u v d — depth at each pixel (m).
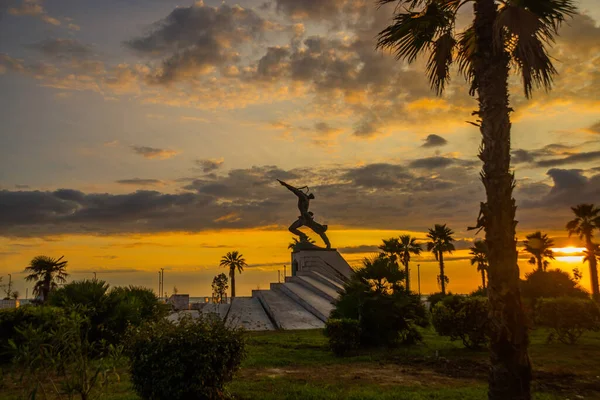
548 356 16.00
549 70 9.91
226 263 82.06
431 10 10.66
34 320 14.58
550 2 9.59
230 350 10.25
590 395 10.77
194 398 9.87
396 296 19.27
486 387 11.55
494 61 9.02
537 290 30.05
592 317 18.44
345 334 17.23
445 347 19.00
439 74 11.37
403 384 12.13
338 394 10.74
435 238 57.22
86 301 16.91
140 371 9.81
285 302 39.53
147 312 20.78
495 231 8.43
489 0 9.30
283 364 15.16
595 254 48.47
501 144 8.70
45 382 11.57
